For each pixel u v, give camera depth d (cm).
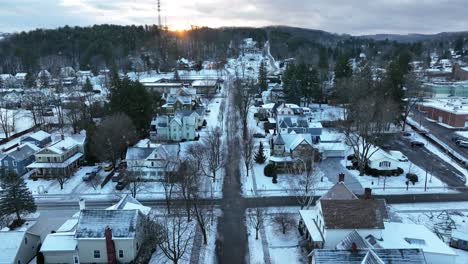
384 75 11619
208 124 11119
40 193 6594
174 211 5391
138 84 9806
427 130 10200
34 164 7281
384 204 4984
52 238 4494
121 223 4453
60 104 11912
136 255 4491
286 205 5994
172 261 4500
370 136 8025
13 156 7381
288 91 13038
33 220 5575
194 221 5484
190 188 5506
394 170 7269
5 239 4291
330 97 13488
